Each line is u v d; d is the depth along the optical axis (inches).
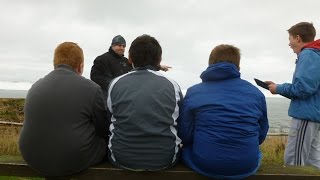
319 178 59.8
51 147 56.3
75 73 60.6
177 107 60.2
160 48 63.0
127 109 57.7
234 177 57.9
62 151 56.3
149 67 61.6
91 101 58.9
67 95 57.7
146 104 57.4
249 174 58.6
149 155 57.2
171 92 59.7
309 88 70.7
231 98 59.1
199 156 58.4
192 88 62.8
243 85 60.6
